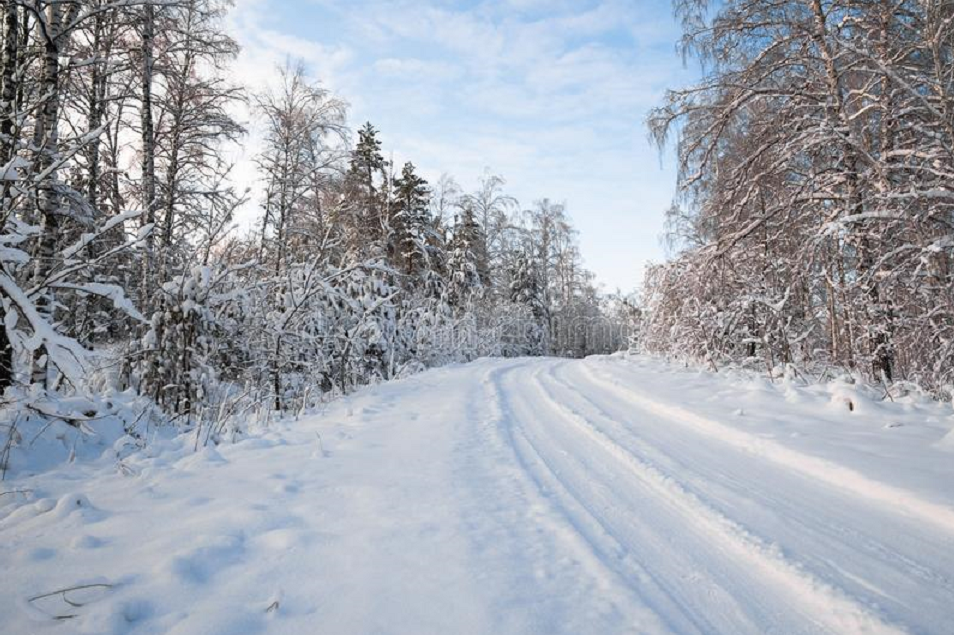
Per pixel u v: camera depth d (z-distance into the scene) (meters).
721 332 10.86
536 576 2.62
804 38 8.78
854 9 8.62
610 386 9.77
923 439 4.89
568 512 3.56
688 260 11.27
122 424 6.34
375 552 2.87
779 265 10.28
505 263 39.38
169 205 12.20
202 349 8.23
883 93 7.96
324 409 8.38
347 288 13.23
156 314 8.00
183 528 3.19
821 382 8.48
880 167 7.05
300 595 2.41
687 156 9.80
